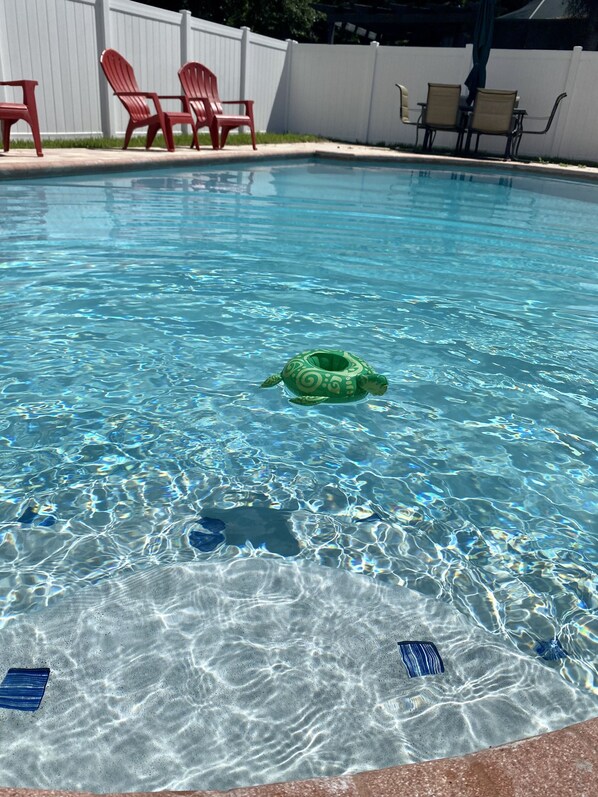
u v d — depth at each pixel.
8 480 1.86
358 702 1.19
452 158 11.82
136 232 5.05
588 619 1.47
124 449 2.04
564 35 14.88
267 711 1.16
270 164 10.46
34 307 3.23
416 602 1.47
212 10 23.48
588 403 2.56
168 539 1.65
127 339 2.90
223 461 2.01
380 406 2.43
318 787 0.92
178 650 1.29
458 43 19.03
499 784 0.93
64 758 1.06
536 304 3.89
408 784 0.93
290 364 2.46
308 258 4.64
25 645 1.29
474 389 2.63
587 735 1.03
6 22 8.11
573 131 13.02
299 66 14.84
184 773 1.04
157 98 8.82
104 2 9.45
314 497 1.86
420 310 3.61
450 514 1.82
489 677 1.27
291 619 1.39
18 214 5.39
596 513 1.87
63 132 9.41
